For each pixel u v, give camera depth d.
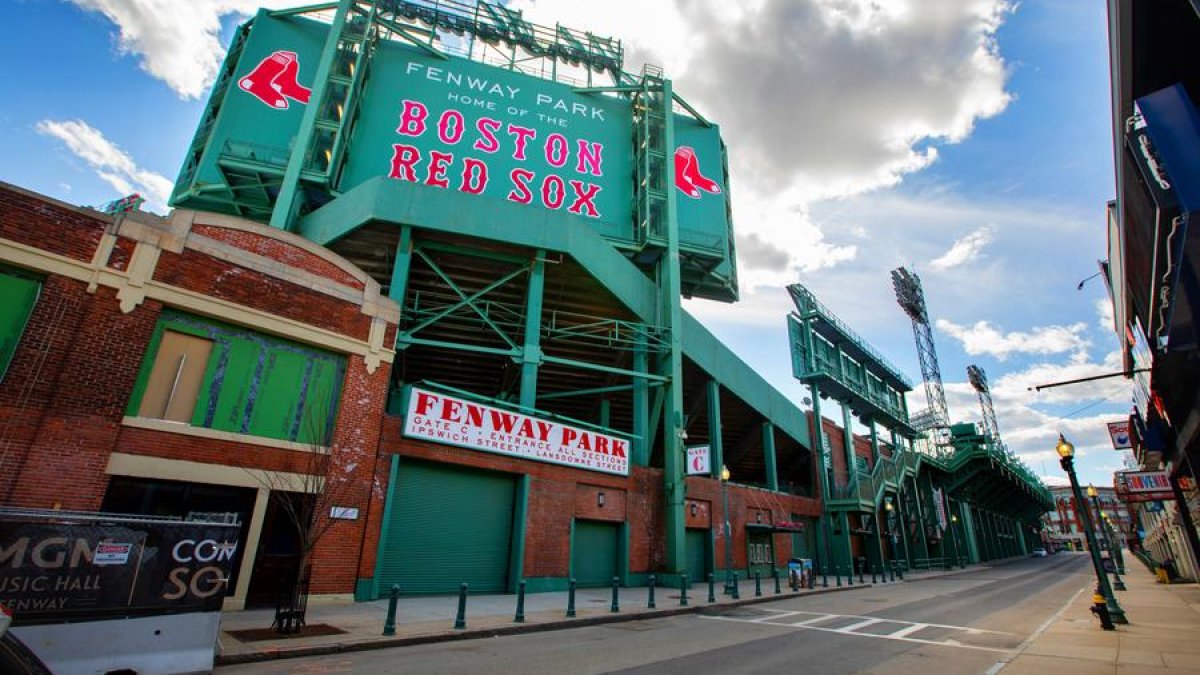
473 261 25.03
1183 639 11.95
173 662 7.53
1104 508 128.00
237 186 27.39
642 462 26.61
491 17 34.19
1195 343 9.63
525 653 10.34
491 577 19.25
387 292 27.52
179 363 13.96
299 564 11.67
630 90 34.25
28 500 11.30
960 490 67.25
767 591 24.06
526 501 20.23
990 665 9.73
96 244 13.01
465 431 18.98
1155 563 42.28
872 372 53.56
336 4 31.06
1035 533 128.50
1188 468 19.53
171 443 13.37
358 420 16.59
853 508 40.81
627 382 34.78
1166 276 8.57
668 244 30.67
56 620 6.79
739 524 31.95
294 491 14.92
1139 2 6.56
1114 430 31.53
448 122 30.53
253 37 29.86
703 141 37.47
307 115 26.84
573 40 35.59
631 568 23.81
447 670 8.81
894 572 43.19
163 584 7.67
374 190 22.34
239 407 14.65
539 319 23.81
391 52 31.47
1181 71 7.19
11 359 11.64
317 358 16.38
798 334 44.75
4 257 11.85
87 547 7.18
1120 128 8.09
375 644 10.50
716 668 9.33
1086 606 19.19
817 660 10.10
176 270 14.02
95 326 12.68
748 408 38.94
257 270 15.40
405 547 17.31
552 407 39.34
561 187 31.36
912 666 9.66
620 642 11.75
